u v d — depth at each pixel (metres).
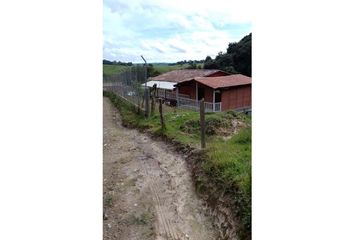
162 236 3.52
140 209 3.91
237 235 3.26
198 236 3.50
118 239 3.48
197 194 4.11
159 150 5.59
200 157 4.68
